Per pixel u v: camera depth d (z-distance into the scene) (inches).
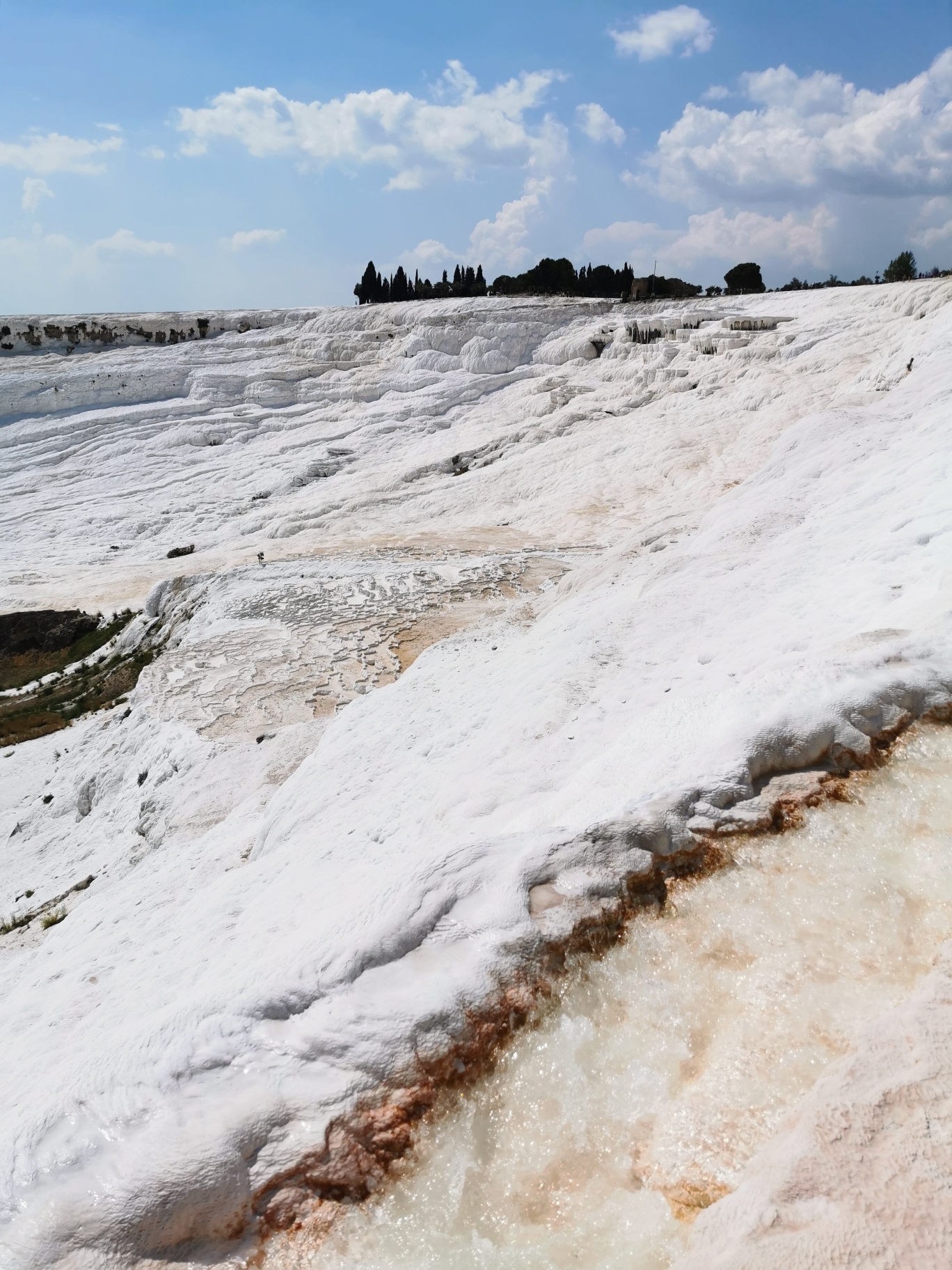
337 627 638.5
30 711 746.8
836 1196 79.0
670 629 296.2
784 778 152.1
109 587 940.6
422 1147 100.0
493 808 207.0
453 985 112.7
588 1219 90.4
